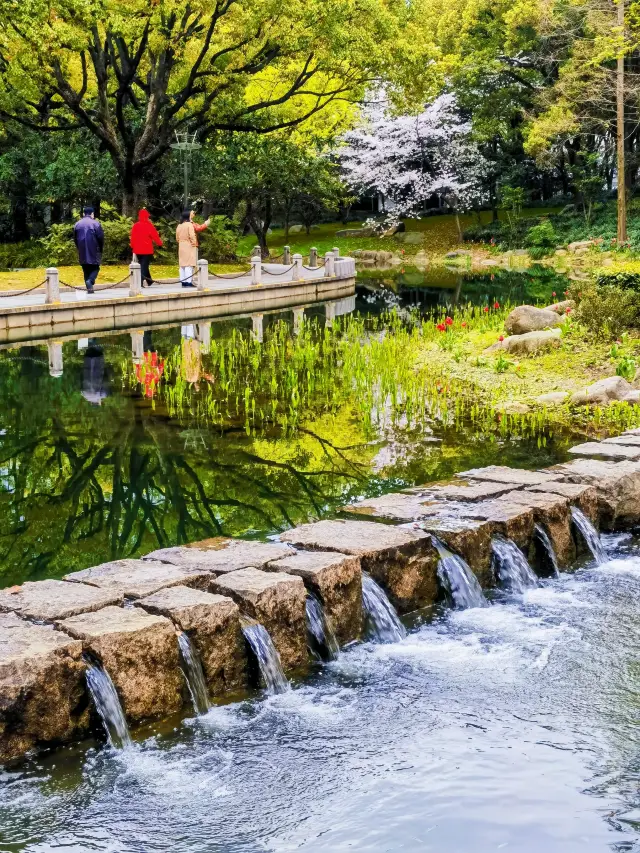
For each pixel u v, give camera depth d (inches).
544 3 1473.9
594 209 1736.0
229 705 203.5
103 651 187.0
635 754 181.6
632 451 351.3
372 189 2060.8
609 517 313.0
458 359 637.9
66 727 183.6
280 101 1216.8
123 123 1198.3
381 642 235.9
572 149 1769.2
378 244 1882.4
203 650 203.9
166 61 1152.2
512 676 215.5
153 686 194.4
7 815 163.3
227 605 207.5
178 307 911.0
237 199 1489.9
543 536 281.4
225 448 426.6
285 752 184.2
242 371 620.1
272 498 350.6
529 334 634.8
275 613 216.8
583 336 640.4
